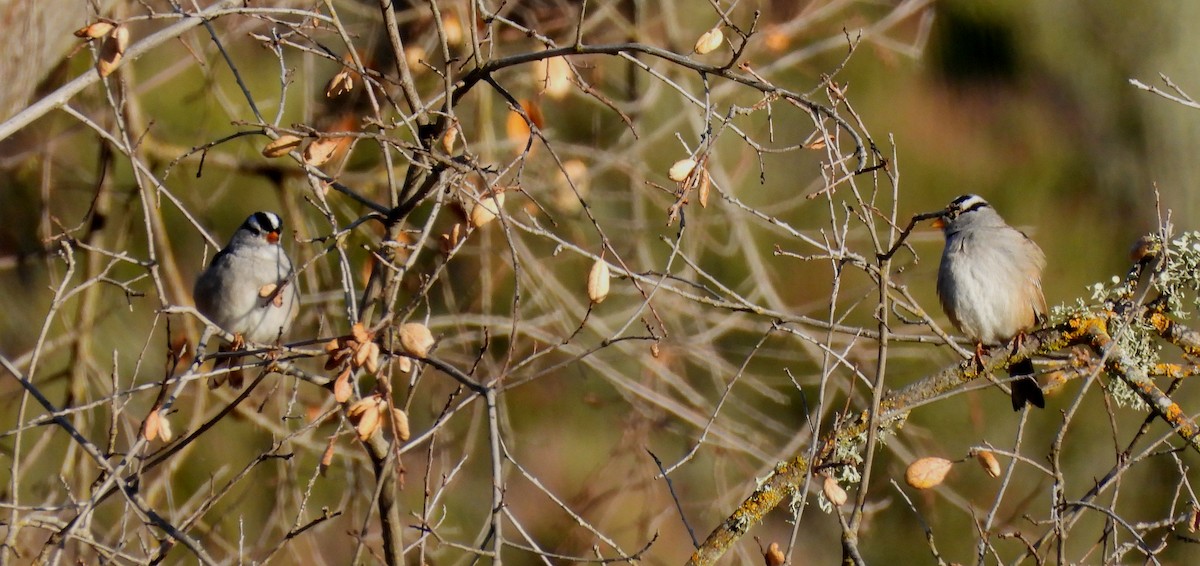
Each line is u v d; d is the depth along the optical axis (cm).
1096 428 1209
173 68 903
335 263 1034
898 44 1006
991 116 1291
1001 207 1281
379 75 570
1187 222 1291
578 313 904
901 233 492
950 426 1195
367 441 534
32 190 1140
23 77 706
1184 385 1228
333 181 537
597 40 1022
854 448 555
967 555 1140
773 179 1206
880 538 1151
